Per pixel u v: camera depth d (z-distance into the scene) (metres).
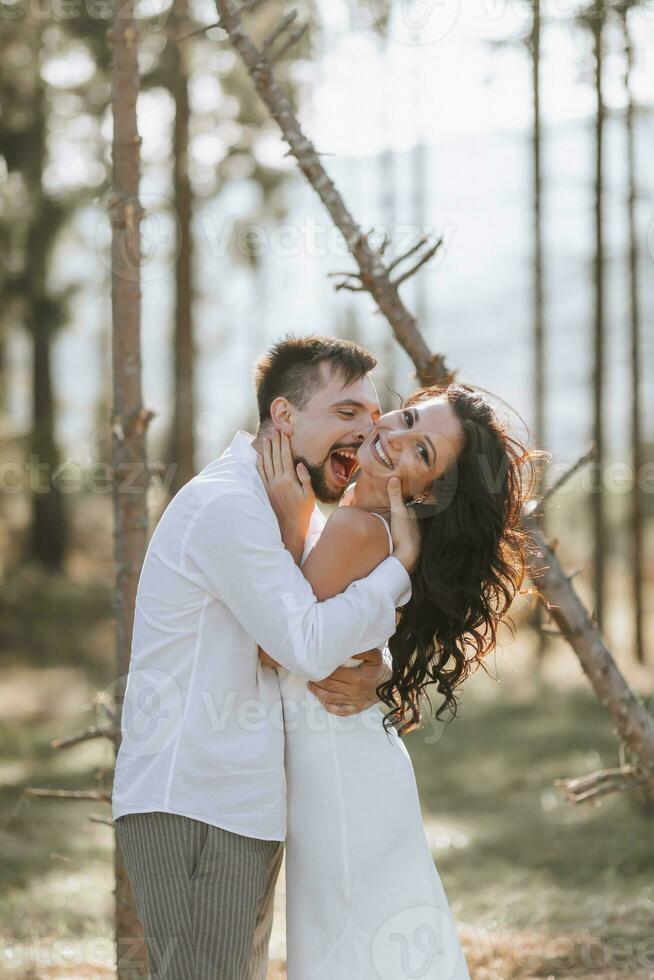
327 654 1.90
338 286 3.04
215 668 1.99
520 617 3.06
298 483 2.09
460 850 5.70
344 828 2.05
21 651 11.82
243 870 1.96
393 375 11.51
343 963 2.03
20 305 13.41
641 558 11.27
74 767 7.59
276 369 2.19
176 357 10.47
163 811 1.94
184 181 10.24
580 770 7.36
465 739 8.44
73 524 17.20
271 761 2.01
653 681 9.95
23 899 4.32
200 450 12.53
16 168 12.67
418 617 2.19
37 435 13.94
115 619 2.82
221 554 1.95
